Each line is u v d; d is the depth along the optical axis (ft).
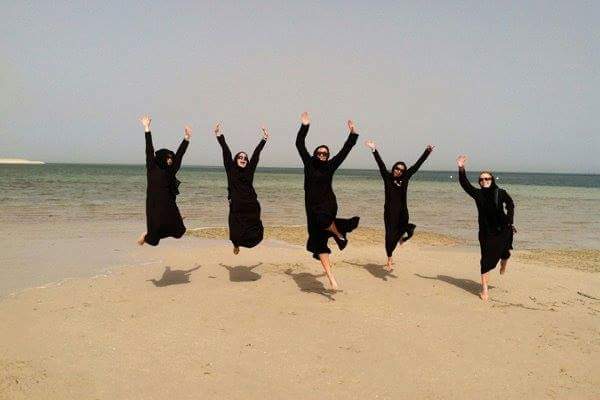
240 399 14.19
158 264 32.65
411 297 25.23
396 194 30.04
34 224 51.67
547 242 48.49
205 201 91.35
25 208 68.08
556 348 18.62
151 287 26.22
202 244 42.01
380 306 23.35
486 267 25.04
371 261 35.17
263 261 34.27
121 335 18.97
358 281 28.37
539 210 87.45
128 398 14.11
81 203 78.23
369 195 121.29
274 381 15.35
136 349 17.62
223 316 21.31
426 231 54.39
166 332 19.33
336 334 19.44
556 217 74.43
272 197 108.99
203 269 31.22
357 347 18.20
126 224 53.26
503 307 23.85
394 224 30.09
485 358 17.56
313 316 21.53
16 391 14.35
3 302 22.99
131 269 30.89
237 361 16.74
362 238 47.73
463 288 27.58
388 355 17.56
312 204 23.63
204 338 18.74
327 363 16.75
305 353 17.52
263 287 26.43
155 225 24.04
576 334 20.20
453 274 31.50
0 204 73.41
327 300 24.09
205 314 21.56
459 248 43.34
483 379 15.90
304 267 32.40
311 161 23.76
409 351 17.97
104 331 19.36
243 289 25.90
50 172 310.45
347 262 34.55
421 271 32.04
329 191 23.75
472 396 14.76
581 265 36.19
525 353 18.08
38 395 14.16
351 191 141.18
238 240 25.72
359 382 15.44
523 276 31.24
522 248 44.39
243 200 25.71
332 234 24.18
